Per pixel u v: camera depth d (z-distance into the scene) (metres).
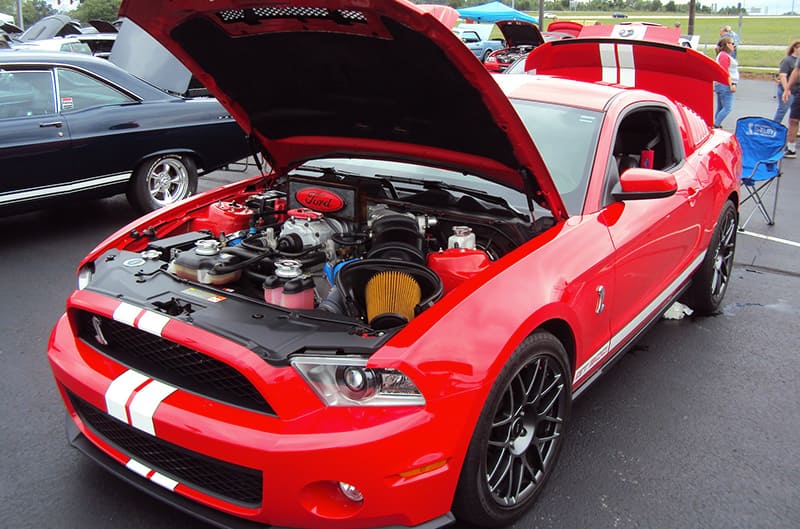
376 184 3.28
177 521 2.54
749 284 5.27
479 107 2.50
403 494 2.08
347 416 2.07
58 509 2.59
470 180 3.35
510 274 2.51
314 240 2.97
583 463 2.97
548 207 2.90
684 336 4.33
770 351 4.13
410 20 2.14
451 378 2.14
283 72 2.89
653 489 2.81
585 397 3.54
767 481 2.88
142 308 2.41
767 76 23.81
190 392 2.26
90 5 36.78
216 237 3.20
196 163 6.78
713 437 3.20
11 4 44.59
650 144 4.00
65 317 2.82
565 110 3.50
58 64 5.88
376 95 2.81
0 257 5.51
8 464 2.86
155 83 6.94
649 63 4.64
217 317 2.35
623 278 3.11
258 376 2.08
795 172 9.45
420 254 2.84
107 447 2.49
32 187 5.71
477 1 35.16
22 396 3.41
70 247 5.80
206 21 2.60
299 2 2.27
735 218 4.73
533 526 2.57
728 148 4.67
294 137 3.48
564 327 2.71
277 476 2.03
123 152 6.14
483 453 2.27
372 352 2.13
